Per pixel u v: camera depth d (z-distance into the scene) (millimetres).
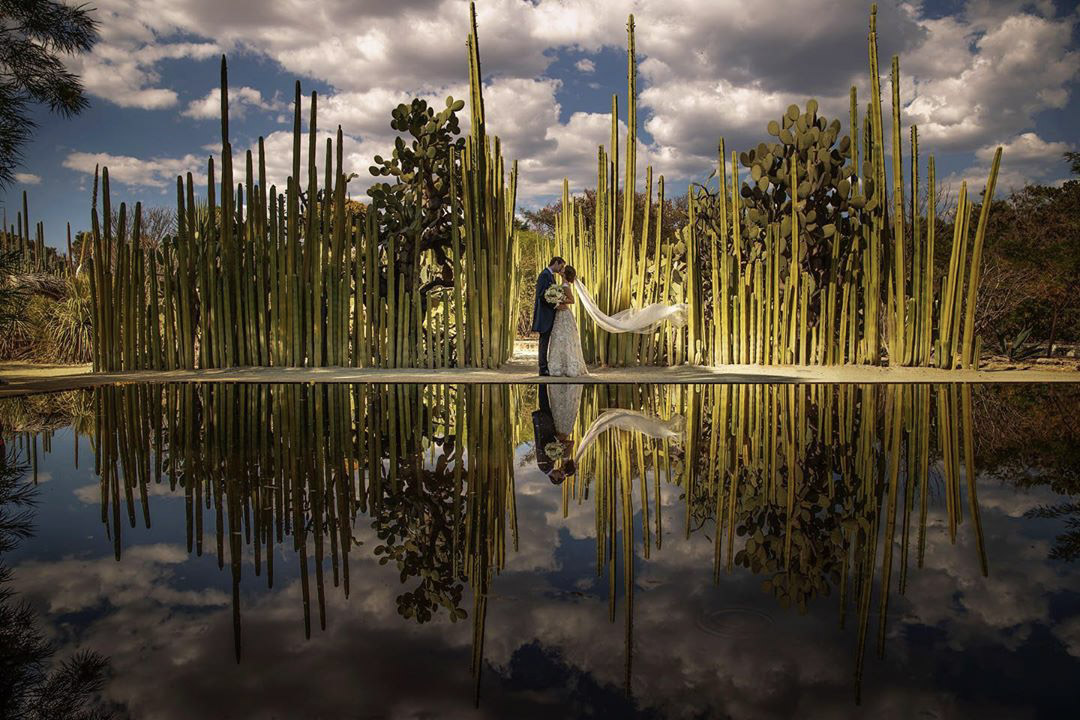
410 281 13172
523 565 3027
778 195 13250
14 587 2811
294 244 12258
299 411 7906
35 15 10711
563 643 2180
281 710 1741
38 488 4699
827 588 2676
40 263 18734
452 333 14188
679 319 12938
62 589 2785
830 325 12430
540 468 5191
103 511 4094
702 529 3582
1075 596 2549
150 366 12617
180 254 12391
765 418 7344
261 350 12578
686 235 14141
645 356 12922
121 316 12516
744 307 12562
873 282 12211
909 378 11148
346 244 12367
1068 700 1758
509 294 14336
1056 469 4848
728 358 12805
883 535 3418
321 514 3982
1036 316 17328
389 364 12531
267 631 2320
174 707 1757
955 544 3238
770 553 3152
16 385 10367
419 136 12977
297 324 12508
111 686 1899
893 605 2479
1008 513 3777
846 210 12820
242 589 2773
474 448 5984
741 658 2057
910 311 12359
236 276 12391
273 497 4375
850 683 1859
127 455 5762
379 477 4922
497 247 12445
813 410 7832
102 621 2426
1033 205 17922
